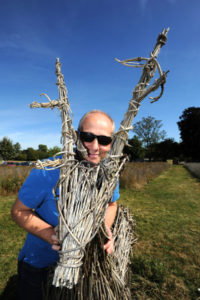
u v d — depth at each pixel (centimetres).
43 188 115
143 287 242
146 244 364
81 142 113
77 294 116
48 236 107
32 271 126
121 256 157
